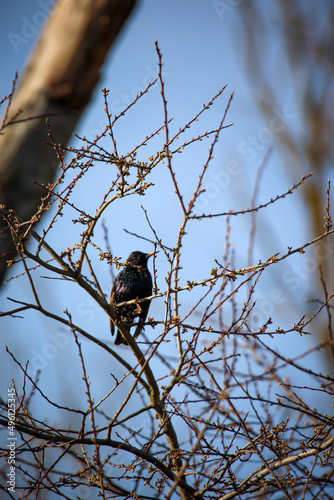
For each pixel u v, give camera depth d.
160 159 7.59
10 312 8.52
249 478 8.23
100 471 7.51
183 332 8.21
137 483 8.19
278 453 8.08
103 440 8.16
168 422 8.59
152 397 9.31
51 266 8.55
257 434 8.62
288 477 8.13
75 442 7.97
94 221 8.30
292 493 8.73
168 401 8.09
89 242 8.69
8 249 8.53
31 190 8.62
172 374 8.79
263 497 8.56
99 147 7.57
